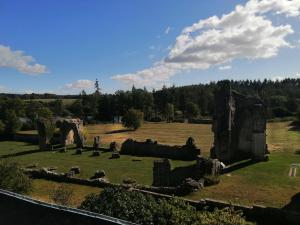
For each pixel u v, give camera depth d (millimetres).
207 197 33219
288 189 34406
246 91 193625
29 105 134875
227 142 48938
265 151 48656
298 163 44875
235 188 35594
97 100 150500
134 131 102062
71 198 33594
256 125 48062
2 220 11750
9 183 32469
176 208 20016
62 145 74938
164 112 145875
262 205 29188
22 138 90688
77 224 10148
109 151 65625
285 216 25969
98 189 38844
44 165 55719
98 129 110312
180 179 39688
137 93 151625
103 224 9656
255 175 40094
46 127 72500
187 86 194125
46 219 10945
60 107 151125
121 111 147625
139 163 54000
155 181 40188
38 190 38906
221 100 50062
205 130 100812
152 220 19125
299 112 105188
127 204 19891
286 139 75125
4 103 126750
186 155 57562
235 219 19625
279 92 190250
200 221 19172
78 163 55969
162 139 84188
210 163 38844
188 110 146250
